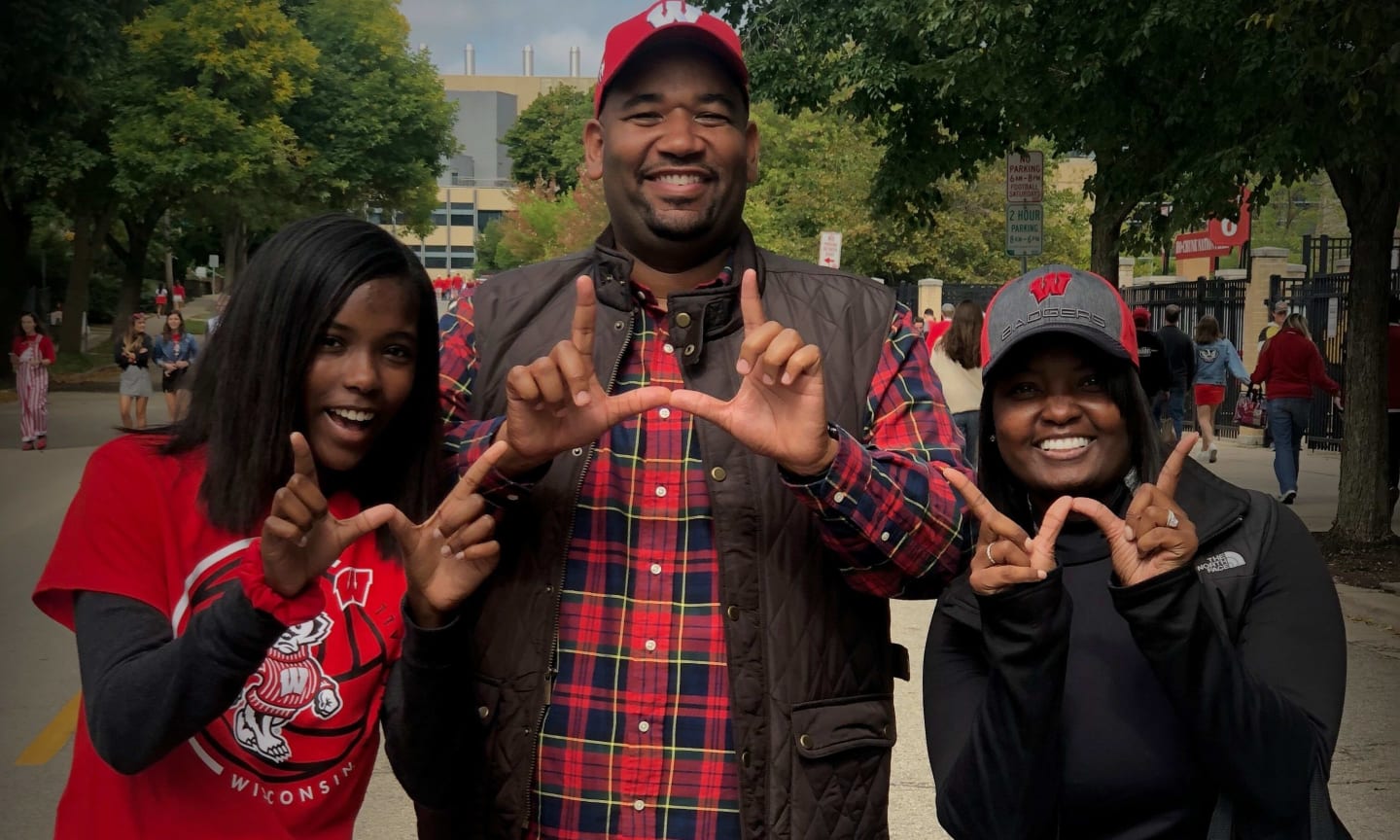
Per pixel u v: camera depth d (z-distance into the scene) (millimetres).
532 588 2246
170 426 2104
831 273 2484
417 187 44281
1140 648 1893
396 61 42906
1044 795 1936
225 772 1996
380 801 4730
